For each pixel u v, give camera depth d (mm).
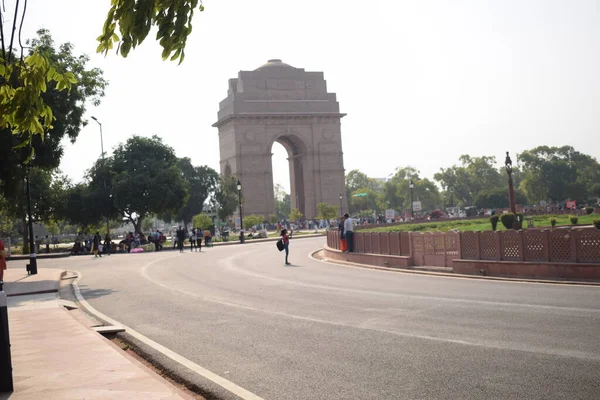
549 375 8906
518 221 54469
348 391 8641
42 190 75750
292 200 130625
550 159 175625
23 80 7492
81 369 10070
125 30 6027
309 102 122500
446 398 8094
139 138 85938
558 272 21016
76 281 30219
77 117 36344
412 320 14172
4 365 8758
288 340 12539
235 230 118312
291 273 29094
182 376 9859
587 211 92875
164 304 19500
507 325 12930
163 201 80938
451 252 25859
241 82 120375
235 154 117688
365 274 27016
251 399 8352
